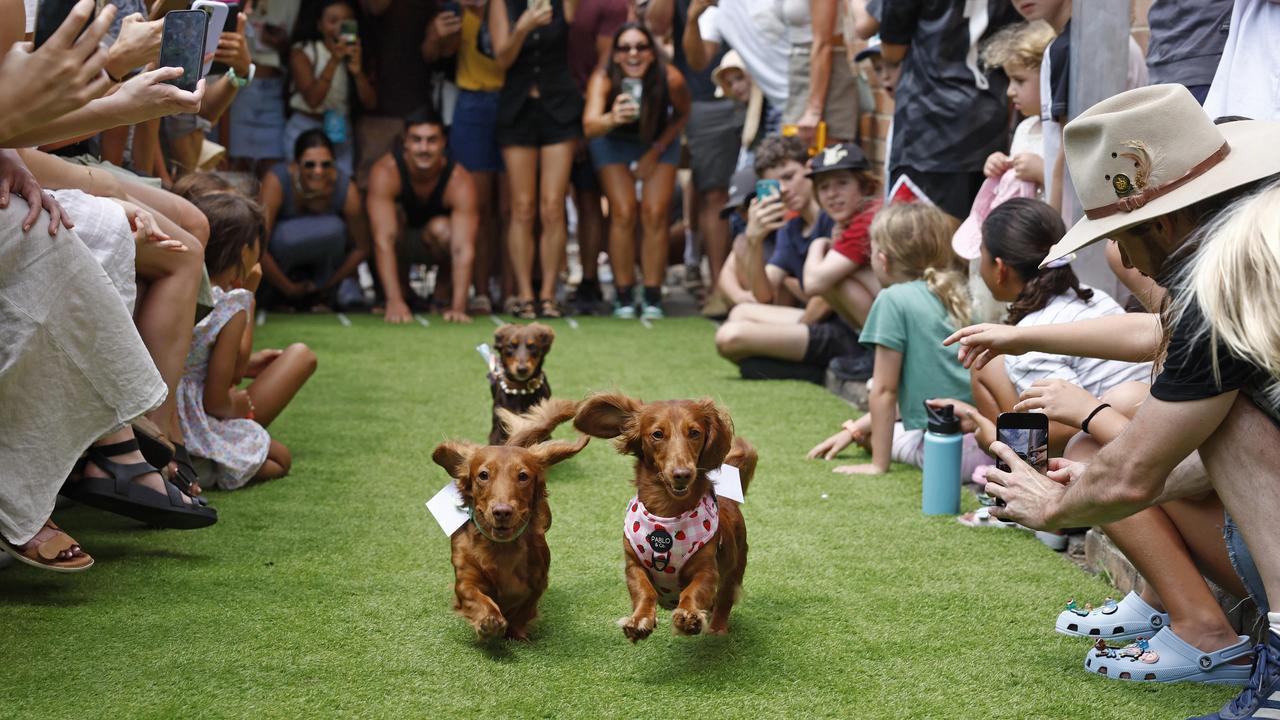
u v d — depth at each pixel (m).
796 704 3.06
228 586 3.84
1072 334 3.40
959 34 6.61
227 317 4.90
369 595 3.80
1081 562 4.19
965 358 3.53
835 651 3.40
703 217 10.19
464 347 8.50
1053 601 3.79
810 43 8.77
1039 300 4.46
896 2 6.75
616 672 3.26
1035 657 3.35
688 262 11.87
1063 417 3.46
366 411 6.48
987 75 6.62
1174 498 3.06
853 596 3.84
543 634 3.53
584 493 5.01
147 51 3.77
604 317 10.16
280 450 5.15
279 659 3.29
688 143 10.20
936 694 3.12
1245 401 2.60
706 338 9.07
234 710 2.98
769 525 4.59
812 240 7.80
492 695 3.10
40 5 3.99
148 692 3.06
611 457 5.65
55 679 3.13
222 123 9.80
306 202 9.79
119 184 4.43
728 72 9.41
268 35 9.66
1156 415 2.65
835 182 6.85
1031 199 4.58
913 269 5.46
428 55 9.93
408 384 7.20
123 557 4.08
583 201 10.32
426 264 10.52
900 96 6.95
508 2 9.45
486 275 10.30
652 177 9.98
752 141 9.44
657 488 3.22
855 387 6.89
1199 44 4.69
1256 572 2.90
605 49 9.74
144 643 3.38
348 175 9.95
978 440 4.79
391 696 3.08
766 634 3.53
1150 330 3.32
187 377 4.87
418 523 4.55
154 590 3.78
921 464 5.43
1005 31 6.00
